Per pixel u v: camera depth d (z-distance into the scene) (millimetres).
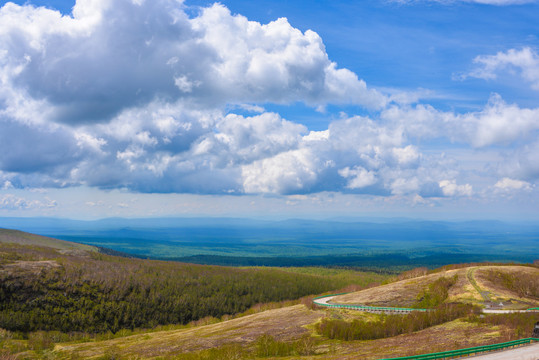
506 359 44594
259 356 68688
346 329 74562
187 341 89562
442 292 99562
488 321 69750
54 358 98438
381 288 119375
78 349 103000
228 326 101000
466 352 46562
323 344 71500
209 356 70750
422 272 143750
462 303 88375
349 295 121062
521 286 100562
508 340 56812
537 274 110375
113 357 86250
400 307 97562
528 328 62000
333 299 118125
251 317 109000
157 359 76125
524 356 46094
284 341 75500
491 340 58125
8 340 126062
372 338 72062
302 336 77375
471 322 71188
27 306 156875
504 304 87375
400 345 62938
